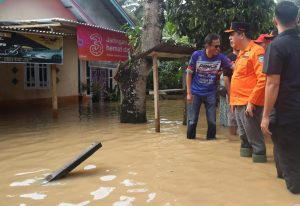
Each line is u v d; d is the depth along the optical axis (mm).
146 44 10023
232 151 6551
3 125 10133
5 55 10156
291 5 4309
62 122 10688
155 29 10023
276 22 4422
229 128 8234
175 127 9406
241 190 4523
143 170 5441
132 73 10188
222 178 4996
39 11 14938
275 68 4188
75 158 5312
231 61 7383
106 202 4234
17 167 5785
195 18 9859
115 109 14422
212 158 6066
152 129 9125
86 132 8859
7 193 4602
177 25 10438
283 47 4195
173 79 19672
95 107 15320
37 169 5652
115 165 5742
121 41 13734
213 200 4227
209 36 7301
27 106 15398
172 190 4574
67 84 17250
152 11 10016
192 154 6367
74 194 4508
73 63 17547
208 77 7570
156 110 8688
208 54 7398
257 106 5594
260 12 9594
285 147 4328
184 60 9664
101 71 19297
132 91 10203
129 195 4434
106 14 17141
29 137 8281
